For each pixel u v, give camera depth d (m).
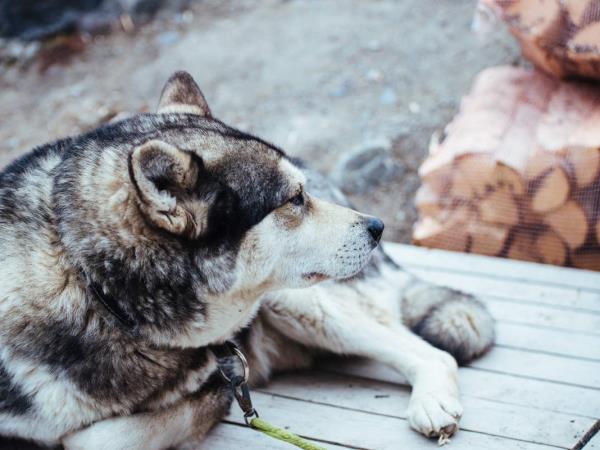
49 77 3.07
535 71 1.93
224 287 1.18
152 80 2.92
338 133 2.53
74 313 1.14
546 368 1.38
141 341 1.17
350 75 2.78
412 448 1.25
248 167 1.18
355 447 1.25
